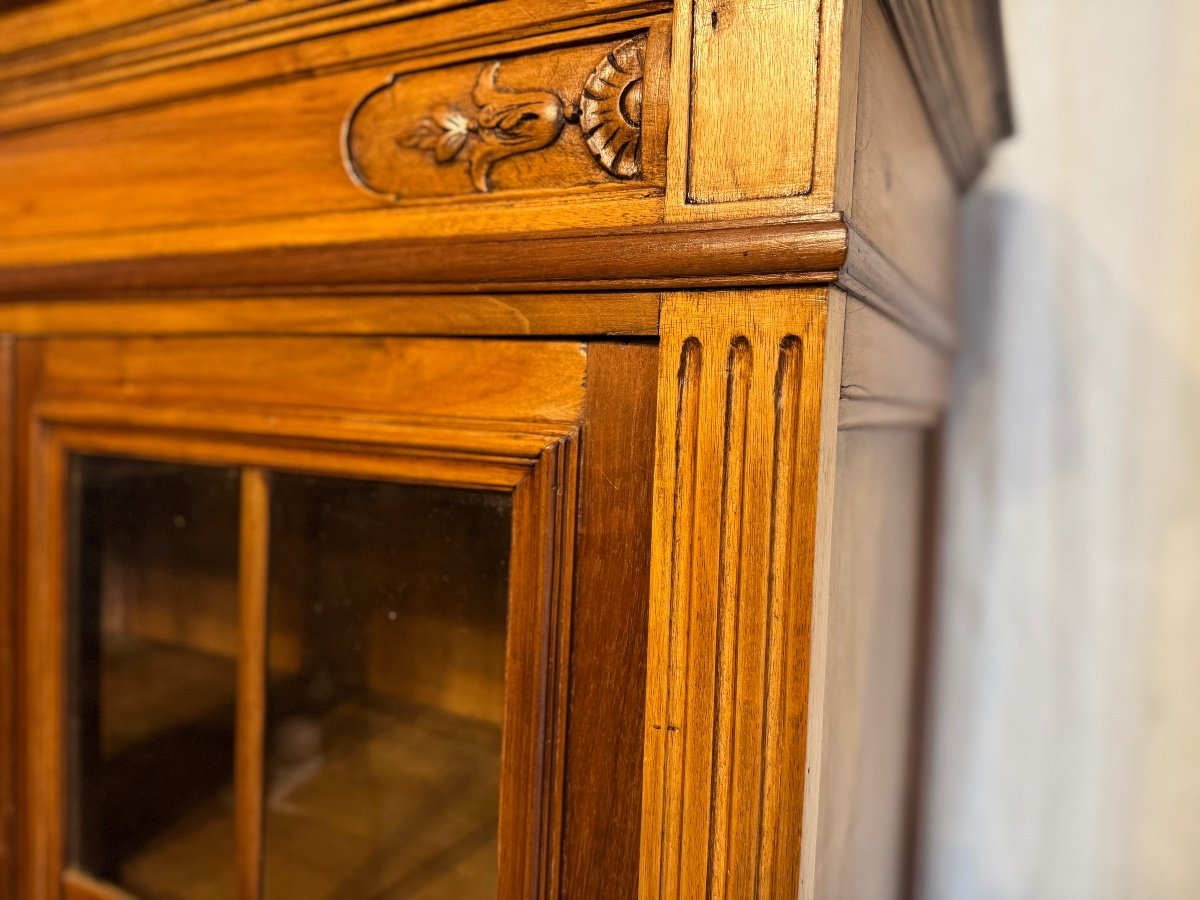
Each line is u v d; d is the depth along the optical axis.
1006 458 0.82
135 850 0.57
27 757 0.61
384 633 0.47
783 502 0.33
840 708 0.43
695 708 0.35
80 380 0.57
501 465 0.41
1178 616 0.77
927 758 0.85
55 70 0.57
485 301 0.41
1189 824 0.77
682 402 0.35
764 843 0.34
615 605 0.39
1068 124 0.78
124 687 0.58
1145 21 0.75
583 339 0.39
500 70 0.42
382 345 0.45
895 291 0.45
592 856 0.40
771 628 0.34
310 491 0.49
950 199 0.75
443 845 0.45
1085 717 0.81
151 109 0.53
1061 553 0.81
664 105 0.37
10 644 0.61
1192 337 0.75
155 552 0.56
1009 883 0.84
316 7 0.46
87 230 0.57
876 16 0.40
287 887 0.50
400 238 0.44
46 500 0.59
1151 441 0.77
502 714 0.43
